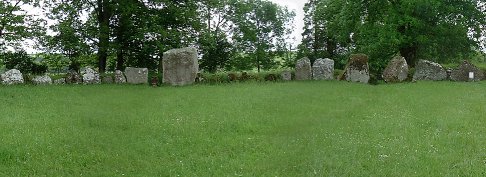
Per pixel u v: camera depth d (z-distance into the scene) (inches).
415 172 359.9
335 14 1680.6
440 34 1327.5
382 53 1397.6
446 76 1020.5
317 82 995.9
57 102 740.0
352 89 851.4
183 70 1017.5
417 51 1470.2
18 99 767.1
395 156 400.8
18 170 382.9
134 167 399.5
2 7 1127.0
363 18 1444.4
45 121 569.9
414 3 1253.1
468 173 353.1
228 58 1895.9
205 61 1801.2
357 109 634.2
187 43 1338.6
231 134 508.4
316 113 611.8
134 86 985.5
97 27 1242.6
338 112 614.2
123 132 518.9
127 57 1357.0
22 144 451.5
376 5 1389.0
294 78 1067.9
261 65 2113.7
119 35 1289.4
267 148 450.9
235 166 395.2
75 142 468.4
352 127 519.2
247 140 481.1
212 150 445.7
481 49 1418.6
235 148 453.4
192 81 1020.5
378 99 722.8
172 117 596.4
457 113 583.8
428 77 1023.6
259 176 370.9
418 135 474.0
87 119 589.3
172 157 426.0
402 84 938.1
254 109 649.6
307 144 455.5
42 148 441.7
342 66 1881.2
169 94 825.5
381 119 557.0
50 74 1111.6
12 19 1141.7
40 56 1286.9
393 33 1280.8
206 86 968.3
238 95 789.9
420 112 596.7
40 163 402.0
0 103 724.0
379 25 1364.4
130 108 677.9
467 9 1328.7
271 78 1055.6
